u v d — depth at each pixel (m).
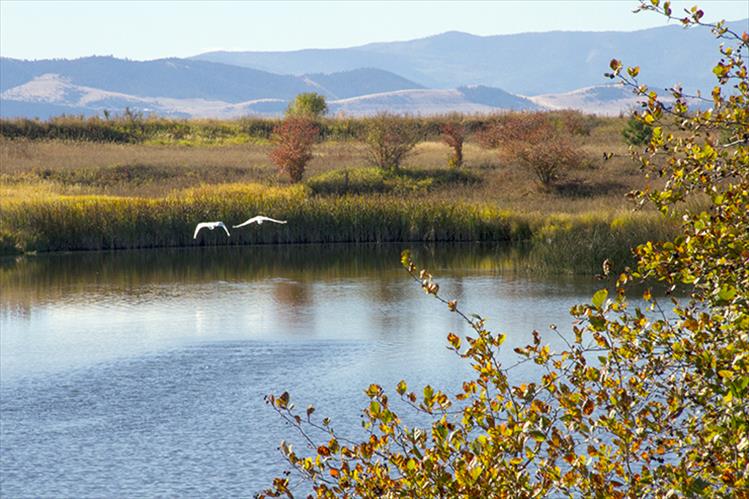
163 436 40.00
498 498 12.70
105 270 88.56
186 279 82.75
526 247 102.44
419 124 190.12
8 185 126.38
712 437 12.13
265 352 53.91
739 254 13.77
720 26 14.39
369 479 13.52
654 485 12.84
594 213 102.06
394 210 111.44
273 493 14.35
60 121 179.75
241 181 134.50
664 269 14.37
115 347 55.59
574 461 12.98
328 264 92.19
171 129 187.88
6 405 44.31
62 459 37.59
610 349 13.93
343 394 45.22
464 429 13.56
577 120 182.88
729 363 12.65
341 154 158.62
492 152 160.50
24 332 60.16
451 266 88.25
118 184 132.38
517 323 59.72
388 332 58.81
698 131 15.09
